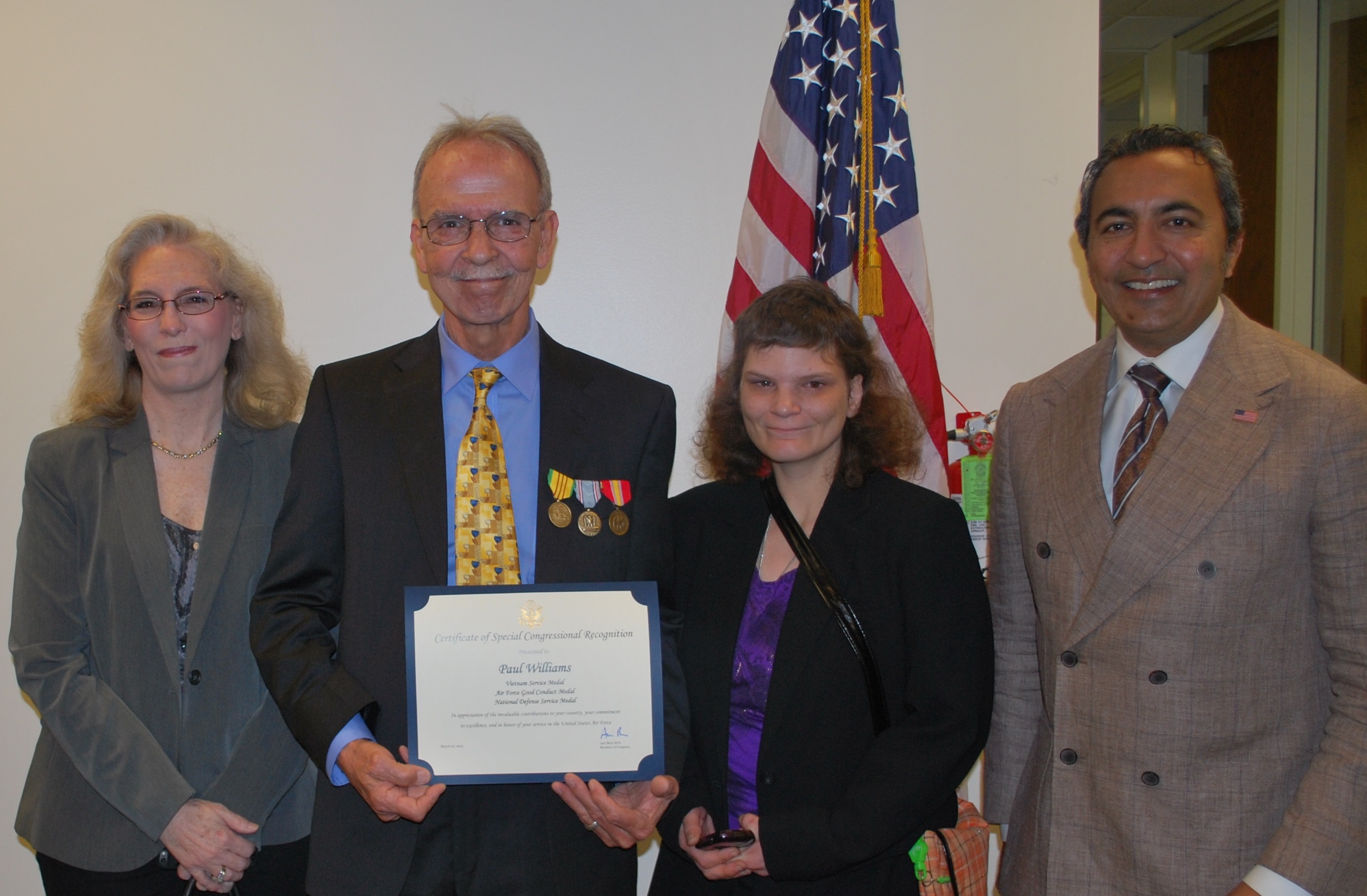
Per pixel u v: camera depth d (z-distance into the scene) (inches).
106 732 61.4
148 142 100.3
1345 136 125.5
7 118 99.4
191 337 65.6
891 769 55.6
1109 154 60.6
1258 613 53.6
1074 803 58.0
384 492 57.7
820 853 54.3
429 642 55.0
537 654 55.1
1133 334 59.1
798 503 64.6
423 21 101.7
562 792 54.8
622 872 59.7
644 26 103.4
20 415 100.7
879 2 96.4
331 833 56.2
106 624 64.3
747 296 96.3
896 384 74.0
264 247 101.2
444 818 56.7
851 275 94.0
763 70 104.2
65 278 100.4
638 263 104.3
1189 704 54.0
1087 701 57.6
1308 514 52.9
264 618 57.6
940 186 106.0
